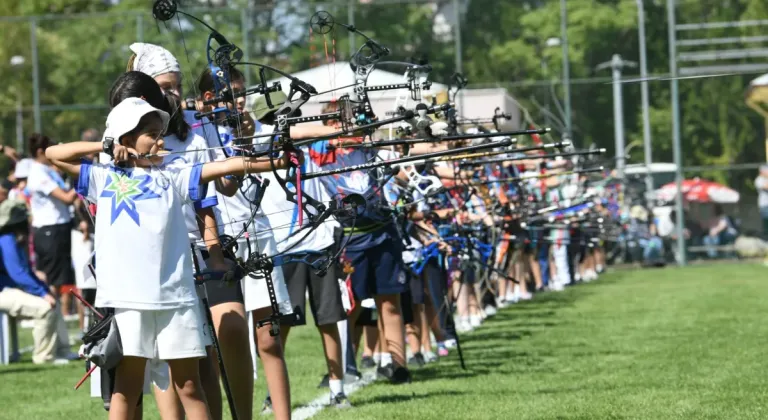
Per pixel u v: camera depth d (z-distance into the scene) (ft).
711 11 271.90
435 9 259.60
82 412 80.33
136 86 52.34
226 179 54.08
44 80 245.24
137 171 49.49
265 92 55.52
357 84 56.54
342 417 70.54
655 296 167.73
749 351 98.22
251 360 58.65
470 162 85.66
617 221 225.76
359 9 254.27
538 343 111.45
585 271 219.61
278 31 247.91
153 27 243.81
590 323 129.90
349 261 81.00
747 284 187.11
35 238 131.03
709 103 272.10
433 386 84.07
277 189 71.36
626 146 272.10
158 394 51.39
